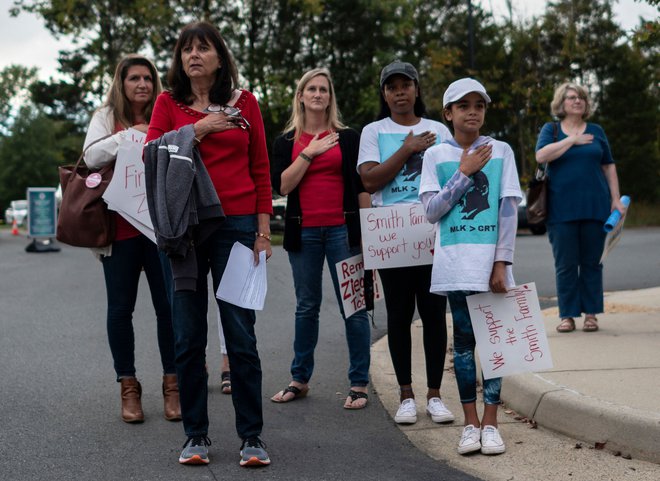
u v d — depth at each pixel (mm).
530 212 6582
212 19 27500
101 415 4855
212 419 4789
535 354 4109
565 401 4293
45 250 19391
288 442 4344
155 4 25812
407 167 4789
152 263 4766
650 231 23562
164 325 4793
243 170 4062
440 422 4633
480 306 4121
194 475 3824
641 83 34188
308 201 5168
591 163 6434
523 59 31906
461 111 4164
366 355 5098
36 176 66688
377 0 28328
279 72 27750
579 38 33406
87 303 9711
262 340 7180
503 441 4215
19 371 6023
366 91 28250
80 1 26516
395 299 4723
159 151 3854
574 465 3840
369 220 4680
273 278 11586
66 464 3984
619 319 6965
